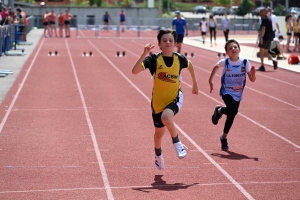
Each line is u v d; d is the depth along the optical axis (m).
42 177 18.02
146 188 16.97
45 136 24.00
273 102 33.78
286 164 19.97
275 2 181.88
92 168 19.14
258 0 192.38
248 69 21.83
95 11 152.75
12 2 92.88
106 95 35.53
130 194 16.34
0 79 42.56
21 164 19.56
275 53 60.56
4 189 16.75
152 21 151.12
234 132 25.28
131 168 19.19
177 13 67.94
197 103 33.00
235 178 18.11
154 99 17.92
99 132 24.89
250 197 16.16
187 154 21.20
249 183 17.58
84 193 16.42
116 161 20.08
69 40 96.00
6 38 64.81
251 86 40.81
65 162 19.86
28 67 51.28
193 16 173.00
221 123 27.23
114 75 46.28
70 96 34.94
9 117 28.02
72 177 18.05
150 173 18.59
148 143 22.92
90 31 131.38
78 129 25.45
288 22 70.56
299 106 32.53
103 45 84.56
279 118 28.78
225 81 22.02
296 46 71.25
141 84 40.75
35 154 20.95
